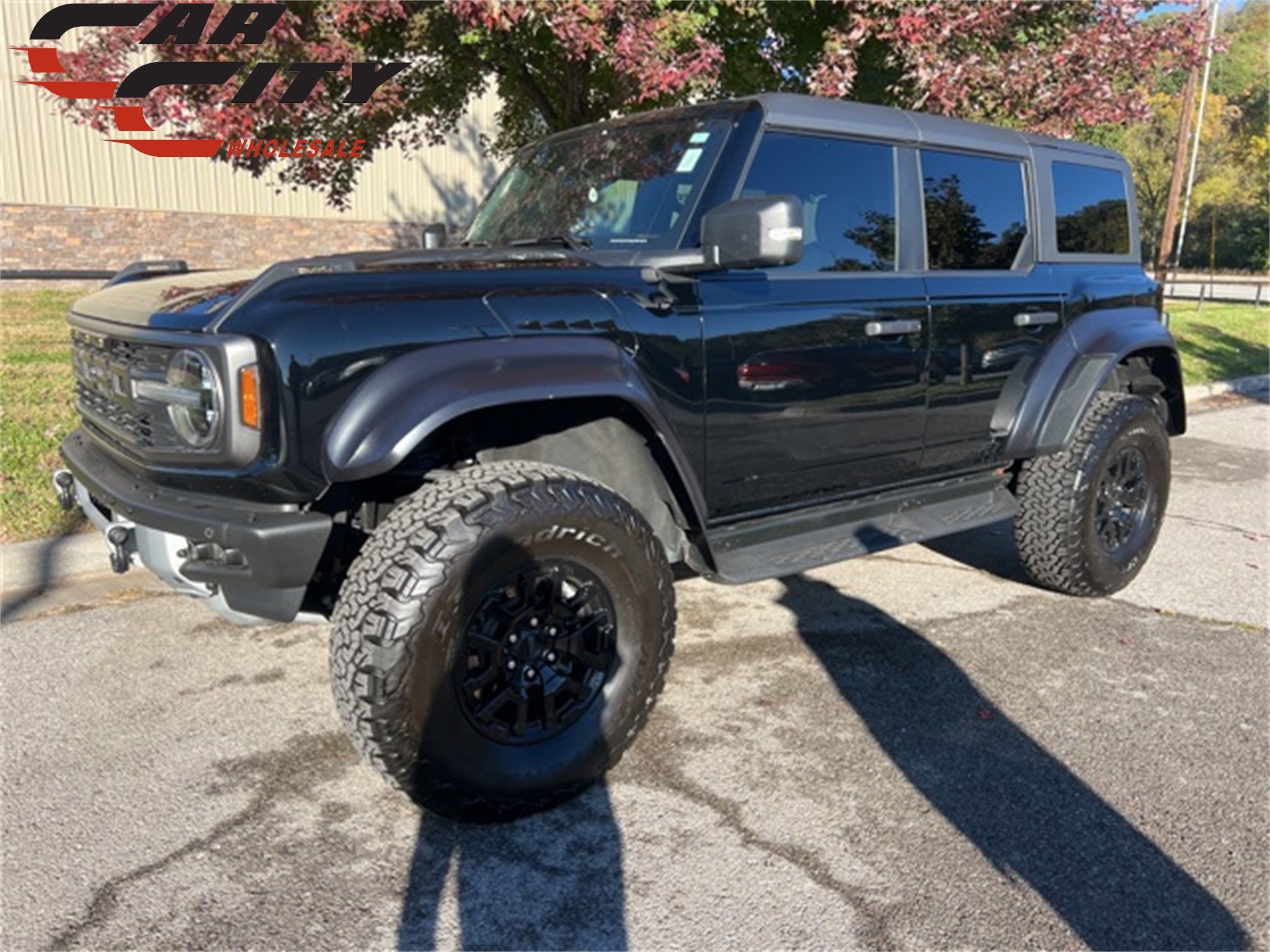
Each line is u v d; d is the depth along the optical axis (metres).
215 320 2.60
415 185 21.27
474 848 2.70
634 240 3.41
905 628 4.33
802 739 3.32
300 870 2.59
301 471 2.54
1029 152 4.49
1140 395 5.09
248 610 2.68
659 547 2.95
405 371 2.60
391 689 2.49
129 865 2.59
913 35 6.23
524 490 2.67
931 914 2.44
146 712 3.45
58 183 17.58
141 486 2.90
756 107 3.51
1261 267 45.00
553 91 7.82
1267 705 3.61
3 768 3.06
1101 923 2.41
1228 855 2.70
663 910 2.45
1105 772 3.12
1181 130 25.56
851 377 3.64
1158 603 4.71
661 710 3.52
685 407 3.16
